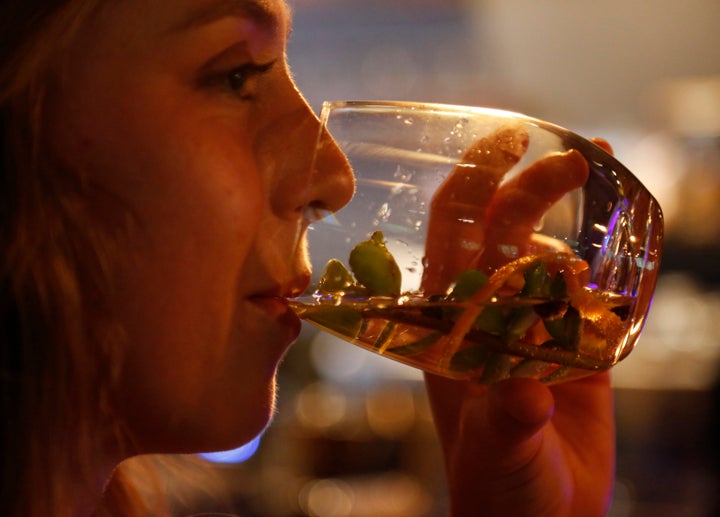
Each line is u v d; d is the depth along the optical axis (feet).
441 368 1.35
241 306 1.30
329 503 3.11
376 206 1.34
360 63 6.91
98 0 1.25
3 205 1.27
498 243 1.32
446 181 1.34
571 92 7.46
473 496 1.61
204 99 1.29
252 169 1.29
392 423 3.56
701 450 4.06
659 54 7.31
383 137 1.37
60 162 1.26
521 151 1.37
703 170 6.05
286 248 1.32
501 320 1.31
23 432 1.31
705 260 5.65
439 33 6.97
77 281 1.27
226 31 1.29
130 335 1.27
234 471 3.19
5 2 1.26
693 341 4.69
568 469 1.68
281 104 1.34
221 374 1.30
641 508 3.53
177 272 1.27
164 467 1.90
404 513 3.13
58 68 1.25
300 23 6.84
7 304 1.28
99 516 1.65
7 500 1.31
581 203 1.36
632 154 7.20
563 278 1.31
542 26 7.30
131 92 1.25
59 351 1.28
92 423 1.30
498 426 1.31
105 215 1.26
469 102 7.09
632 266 1.38
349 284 1.33
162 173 1.26
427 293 1.32
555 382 1.41
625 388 4.21
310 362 4.09
